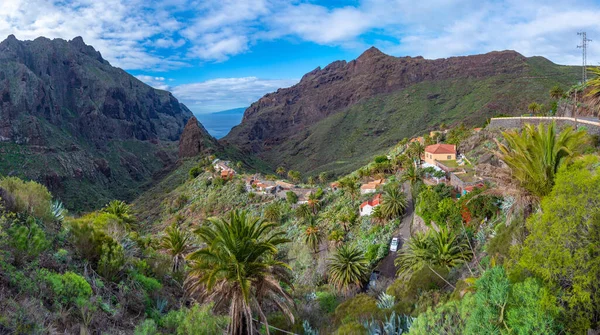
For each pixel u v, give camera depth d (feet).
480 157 187.01
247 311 55.62
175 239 107.45
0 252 42.42
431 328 40.40
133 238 95.40
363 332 57.77
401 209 175.94
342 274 121.39
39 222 59.06
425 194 147.43
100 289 52.85
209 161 558.56
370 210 200.75
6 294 37.35
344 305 83.35
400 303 74.33
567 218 35.40
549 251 35.70
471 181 151.12
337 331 61.72
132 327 48.57
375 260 146.51
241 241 58.80
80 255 58.95
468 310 37.58
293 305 61.98
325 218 229.04
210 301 61.21
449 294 67.92
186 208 367.66
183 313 54.85
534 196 58.23
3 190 57.47
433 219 132.87
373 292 110.42
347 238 188.85
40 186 69.77
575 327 32.07
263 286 60.18
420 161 263.90
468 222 119.96
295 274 163.22
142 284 63.98
